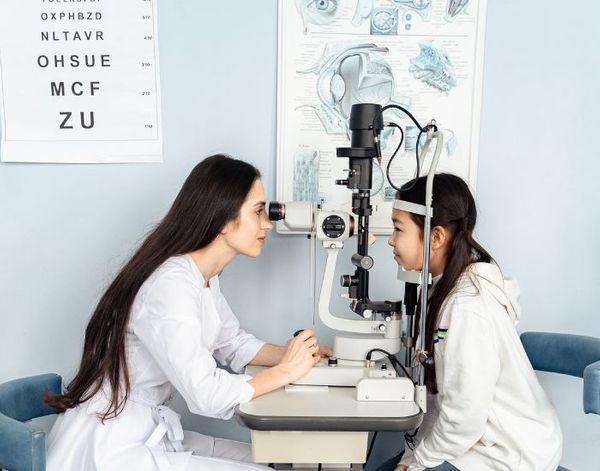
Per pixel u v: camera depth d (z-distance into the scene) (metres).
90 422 1.30
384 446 1.84
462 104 1.75
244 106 1.75
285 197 1.75
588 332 1.85
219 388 1.21
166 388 1.40
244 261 1.79
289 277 1.80
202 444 1.53
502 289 1.31
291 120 1.73
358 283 1.37
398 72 1.73
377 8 1.71
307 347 1.34
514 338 1.31
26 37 1.72
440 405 1.29
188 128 1.75
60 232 1.79
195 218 1.33
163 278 1.28
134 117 1.75
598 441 1.86
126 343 1.32
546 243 1.82
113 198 1.78
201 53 1.73
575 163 1.79
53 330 1.82
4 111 1.74
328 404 1.22
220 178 1.34
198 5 1.71
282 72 1.71
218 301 1.53
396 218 1.38
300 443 1.20
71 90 1.74
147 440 1.28
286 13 1.70
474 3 1.71
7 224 1.78
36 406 1.42
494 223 1.81
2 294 1.81
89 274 1.80
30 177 1.77
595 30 1.75
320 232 1.36
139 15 1.71
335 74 1.72
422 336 1.24
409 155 1.76
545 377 1.85
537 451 1.25
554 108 1.78
